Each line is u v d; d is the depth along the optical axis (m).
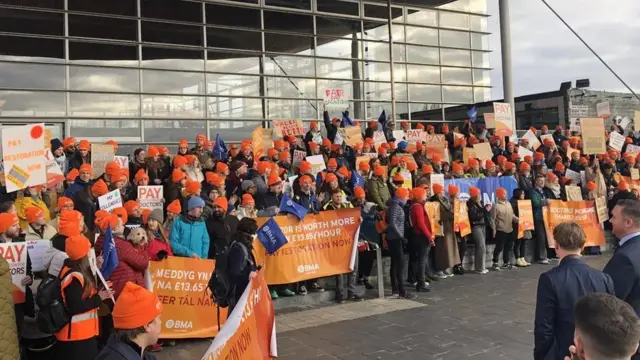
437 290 10.71
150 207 9.27
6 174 7.27
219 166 10.59
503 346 7.22
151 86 16.91
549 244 13.63
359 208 10.09
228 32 18.47
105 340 6.22
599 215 14.35
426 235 10.48
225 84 18.30
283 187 10.63
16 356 5.18
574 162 16.33
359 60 21.36
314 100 20.14
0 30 14.63
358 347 7.23
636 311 3.96
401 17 22.67
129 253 6.27
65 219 5.82
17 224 6.51
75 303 5.14
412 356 6.86
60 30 15.51
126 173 9.37
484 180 13.66
